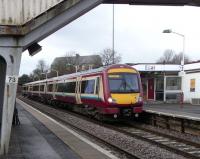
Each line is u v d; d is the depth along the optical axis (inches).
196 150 596.1
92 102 1067.3
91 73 1099.3
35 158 472.4
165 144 640.4
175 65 1815.9
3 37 513.7
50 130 752.3
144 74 1836.9
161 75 1839.3
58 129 770.2
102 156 484.7
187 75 1807.3
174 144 651.5
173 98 1843.0
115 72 978.1
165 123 890.1
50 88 1924.2
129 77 983.0
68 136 667.4
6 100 510.6
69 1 527.8
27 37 520.7
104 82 971.3
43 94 2177.7
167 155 549.3
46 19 521.3
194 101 1690.5
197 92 1734.7
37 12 516.7
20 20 513.0
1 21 509.4
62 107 1670.8
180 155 550.3
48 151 520.7
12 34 512.4
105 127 909.2
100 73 1002.1
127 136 746.8
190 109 1253.1
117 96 958.4
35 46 585.3
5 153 504.4
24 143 589.6
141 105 985.5
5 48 515.5
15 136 665.6
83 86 1181.1
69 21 560.7
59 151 521.3
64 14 531.2
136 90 978.7
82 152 512.1
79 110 1294.3
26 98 3294.8
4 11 509.7
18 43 518.0
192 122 777.6
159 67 1796.3
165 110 1152.2
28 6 515.2
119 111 960.9
